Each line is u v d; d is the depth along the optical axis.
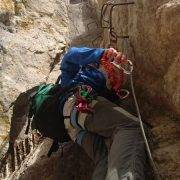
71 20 3.52
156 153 1.57
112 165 1.43
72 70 1.85
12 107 2.63
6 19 3.00
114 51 1.77
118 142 1.51
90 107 1.71
